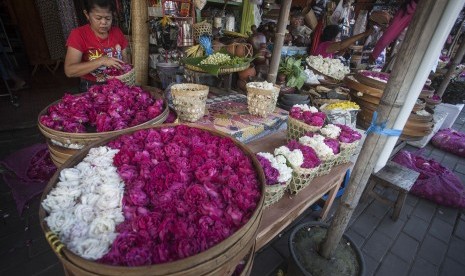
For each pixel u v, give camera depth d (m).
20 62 5.14
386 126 1.18
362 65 4.96
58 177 0.95
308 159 1.44
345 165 1.95
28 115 3.45
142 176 0.95
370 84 2.75
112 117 1.39
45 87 4.43
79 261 0.65
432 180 2.88
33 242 1.86
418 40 1.00
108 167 1.00
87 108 1.47
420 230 2.43
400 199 2.40
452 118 4.52
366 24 5.02
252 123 2.04
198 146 1.15
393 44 4.12
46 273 1.67
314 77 3.40
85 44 2.07
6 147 2.80
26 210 2.10
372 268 2.00
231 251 0.74
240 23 4.25
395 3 4.60
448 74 4.20
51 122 1.33
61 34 5.02
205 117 2.05
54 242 0.69
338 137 1.85
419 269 2.04
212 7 4.16
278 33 2.27
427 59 1.70
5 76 3.62
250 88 2.08
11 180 2.31
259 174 1.01
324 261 1.58
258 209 0.84
